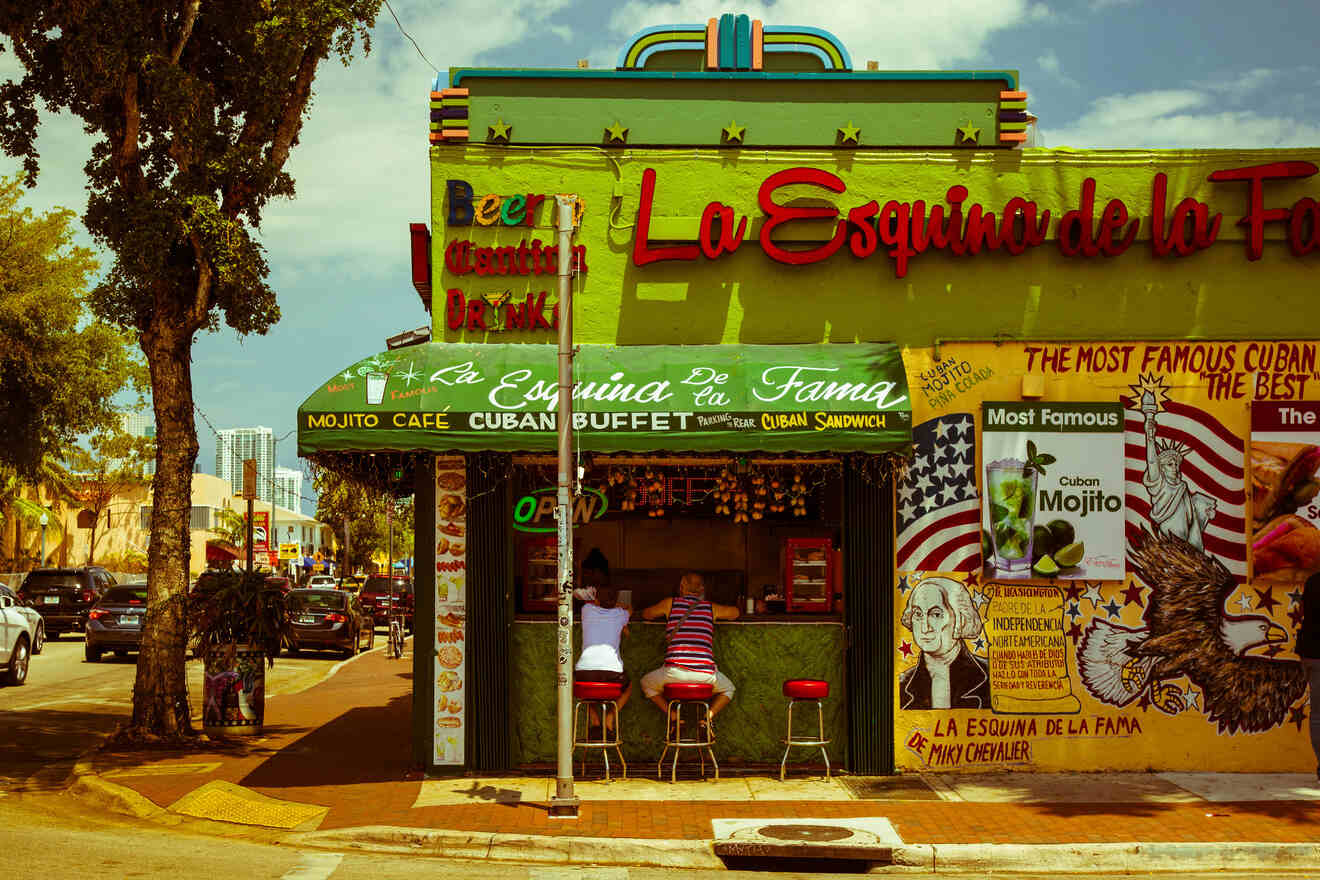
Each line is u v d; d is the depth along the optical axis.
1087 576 11.16
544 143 11.52
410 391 10.45
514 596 11.69
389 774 11.18
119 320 13.12
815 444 10.30
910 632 11.18
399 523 74.12
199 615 13.31
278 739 13.53
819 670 11.24
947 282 11.48
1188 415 11.34
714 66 11.63
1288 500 11.23
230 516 68.75
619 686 10.59
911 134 11.55
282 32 12.48
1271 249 11.45
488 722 11.12
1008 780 10.75
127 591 25.36
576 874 8.00
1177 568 11.23
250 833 9.21
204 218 12.27
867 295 11.48
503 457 11.20
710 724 10.80
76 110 13.11
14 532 53.16
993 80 11.55
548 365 10.87
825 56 11.79
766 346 11.30
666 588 12.80
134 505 66.44
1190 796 10.01
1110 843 8.41
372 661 27.36
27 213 35.25
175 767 11.53
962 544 11.26
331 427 10.27
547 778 10.91
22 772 11.93
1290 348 11.37
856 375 10.72
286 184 13.33
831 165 11.52
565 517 9.52
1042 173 11.48
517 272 11.46
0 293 34.03
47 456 44.12
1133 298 11.43
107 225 13.02
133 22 12.19
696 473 12.10
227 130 13.28
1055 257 11.48
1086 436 11.30
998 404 11.30
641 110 11.55
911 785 10.54
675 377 10.69
